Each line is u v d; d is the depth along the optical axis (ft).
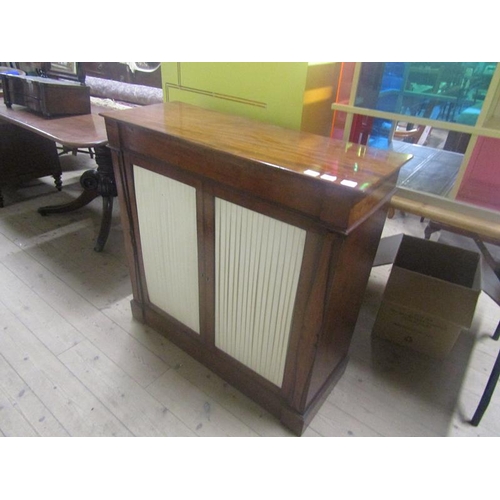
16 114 7.12
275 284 3.71
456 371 5.38
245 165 3.31
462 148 5.76
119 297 6.39
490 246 5.60
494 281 5.21
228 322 4.48
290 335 3.87
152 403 4.67
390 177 3.58
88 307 6.12
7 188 9.91
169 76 5.76
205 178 3.70
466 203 4.30
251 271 3.85
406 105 4.40
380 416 4.69
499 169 4.59
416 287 5.08
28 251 7.44
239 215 3.63
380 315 5.62
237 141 3.68
